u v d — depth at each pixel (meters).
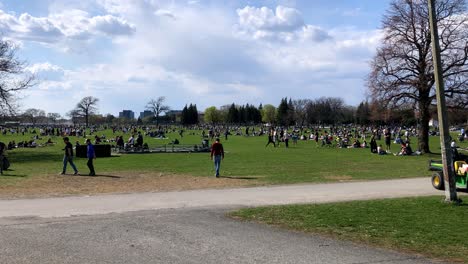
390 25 36.66
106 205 13.44
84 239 9.14
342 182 19.22
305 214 11.92
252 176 21.53
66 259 7.68
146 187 17.67
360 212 12.16
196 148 42.09
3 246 8.52
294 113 162.62
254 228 10.36
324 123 161.62
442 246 8.79
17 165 27.59
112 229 10.12
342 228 10.34
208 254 8.08
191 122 180.25
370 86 38.34
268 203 13.96
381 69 37.03
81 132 84.50
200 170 24.58
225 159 32.47
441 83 13.85
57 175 21.73
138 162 30.00
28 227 10.27
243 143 59.44
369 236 9.59
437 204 13.32
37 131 114.50
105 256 7.89
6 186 17.56
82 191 16.45
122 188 17.38
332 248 8.59
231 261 7.64
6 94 40.53
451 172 13.73
